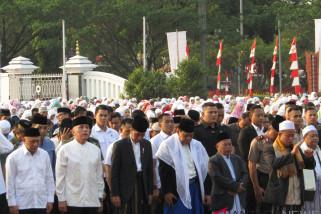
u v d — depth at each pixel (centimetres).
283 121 2947
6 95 8750
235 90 11800
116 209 2916
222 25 11231
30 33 11144
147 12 10225
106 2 10269
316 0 11506
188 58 8069
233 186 2798
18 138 3053
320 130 3303
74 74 8462
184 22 10375
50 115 4281
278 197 2841
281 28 11744
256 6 12925
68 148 2736
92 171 2738
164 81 7712
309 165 2833
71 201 2719
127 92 7606
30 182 2691
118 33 10675
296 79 7050
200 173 2883
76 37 10262
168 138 2894
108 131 3328
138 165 2897
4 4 10188
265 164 2986
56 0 10094
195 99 5903
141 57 11294
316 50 7900
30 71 8788
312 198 2844
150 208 2952
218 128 3177
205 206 2958
